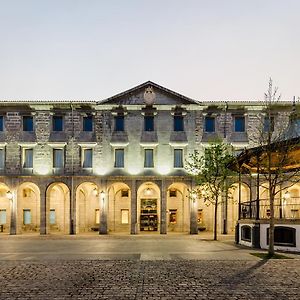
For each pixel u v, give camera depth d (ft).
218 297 38.47
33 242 107.86
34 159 146.00
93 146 146.30
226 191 118.73
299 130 135.03
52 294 39.96
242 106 147.13
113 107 147.33
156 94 148.15
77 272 52.90
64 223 158.71
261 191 146.20
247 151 88.43
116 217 160.66
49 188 145.79
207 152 121.60
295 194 143.02
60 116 148.15
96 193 162.40
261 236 87.45
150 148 146.82
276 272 52.47
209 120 148.46
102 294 39.91
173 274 50.85
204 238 122.62
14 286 43.88
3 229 157.79
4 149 146.30
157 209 159.84
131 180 144.97
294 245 81.71
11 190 144.56
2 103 146.41
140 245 95.35
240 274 50.83
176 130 147.33
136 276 49.57
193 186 143.95
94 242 106.22
